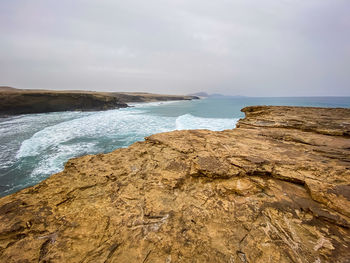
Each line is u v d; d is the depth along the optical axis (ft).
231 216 8.99
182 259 6.86
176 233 8.03
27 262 6.67
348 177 10.43
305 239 7.40
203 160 13.85
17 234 7.77
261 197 10.22
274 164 12.78
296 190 10.48
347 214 8.07
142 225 8.50
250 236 7.77
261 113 35.24
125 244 7.52
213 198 10.43
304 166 12.16
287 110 33.47
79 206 9.74
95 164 14.23
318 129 20.43
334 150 14.47
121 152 16.53
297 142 17.65
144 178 12.37
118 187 11.41
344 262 6.28
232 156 14.39
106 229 8.28
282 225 8.20
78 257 6.96
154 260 6.84
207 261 6.79
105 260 6.85
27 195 10.37
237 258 6.85
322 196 9.24
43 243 7.47
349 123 21.44
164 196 10.66
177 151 16.05
